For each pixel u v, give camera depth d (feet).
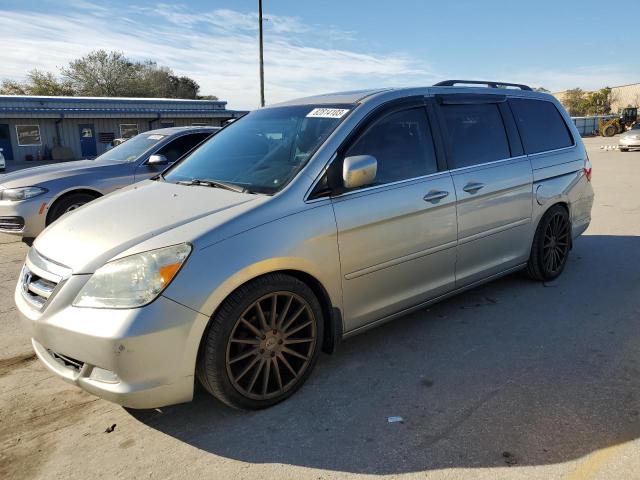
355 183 9.91
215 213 9.16
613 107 267.39
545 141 15.43
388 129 11.41
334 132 10.58
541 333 12.41
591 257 18.90
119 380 8.02
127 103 115.65
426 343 12.02
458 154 12.60
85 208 10.80
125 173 22.95
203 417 9.30
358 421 9.04
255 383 9.30
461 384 10.17
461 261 12.65
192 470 7.91
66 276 8.46
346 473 7.73
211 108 128.88
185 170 12.42
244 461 8.08
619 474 7.49
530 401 9.47
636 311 13.60
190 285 8.20
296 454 8.21
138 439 8.73
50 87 171.73
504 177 13.43
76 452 8.43
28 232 21.12
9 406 9.86
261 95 75.97
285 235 9.21
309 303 9.71
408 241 11.19
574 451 8.02
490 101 13.99
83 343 8.04
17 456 8.37
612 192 36.11
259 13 73.26
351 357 11.41
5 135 100.58
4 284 17.44
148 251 8.24
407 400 9.64
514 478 7.47
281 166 10.49
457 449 8.17
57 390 10.43
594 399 9.46
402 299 11.45
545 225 15.14
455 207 12.11
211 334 8.53
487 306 14.17
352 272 10.30
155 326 7.94
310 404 9.61
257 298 8.92
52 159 104.53
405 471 7.73
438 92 12.76
